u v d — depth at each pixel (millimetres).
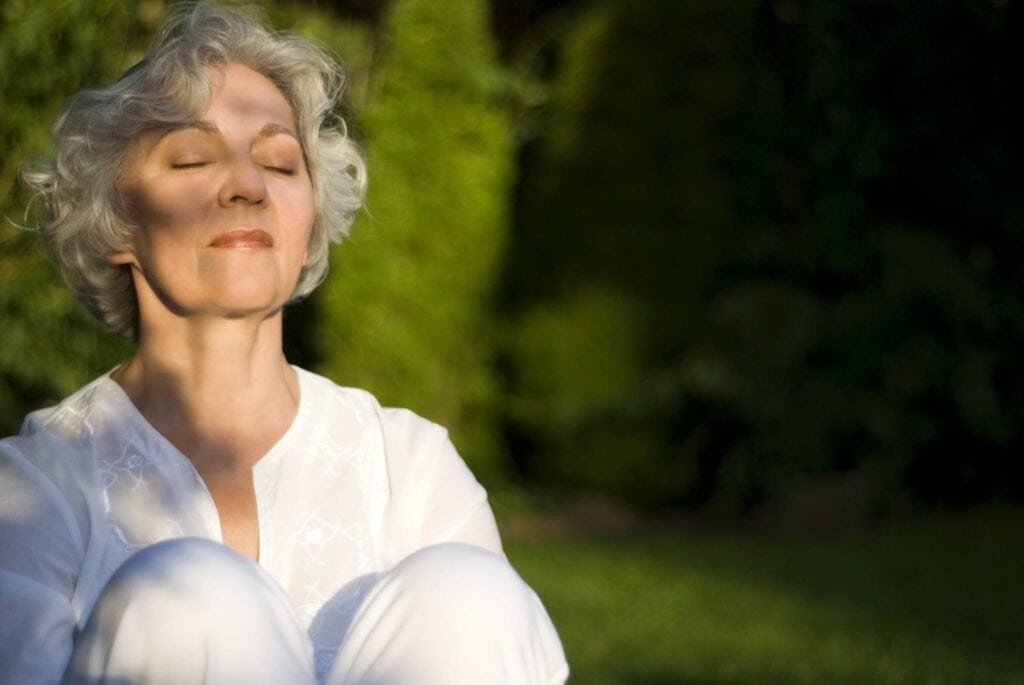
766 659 6434
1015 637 6984
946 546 9664
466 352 11594
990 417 11430
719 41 11523
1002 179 11688
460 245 11398
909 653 6566
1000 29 11406
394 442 2855
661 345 11586
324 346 11273
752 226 11641
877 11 11438
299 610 2686
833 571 8742
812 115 11453
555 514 11219
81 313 7070
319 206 2979
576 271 11711
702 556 9258
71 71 6539
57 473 2621
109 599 2279
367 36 12422
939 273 11477
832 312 11430
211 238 2678
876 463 11312
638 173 11672
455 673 2340
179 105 2697
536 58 12859
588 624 7094
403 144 11211
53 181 2881
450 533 2834
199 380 2754
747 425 11398
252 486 2742
